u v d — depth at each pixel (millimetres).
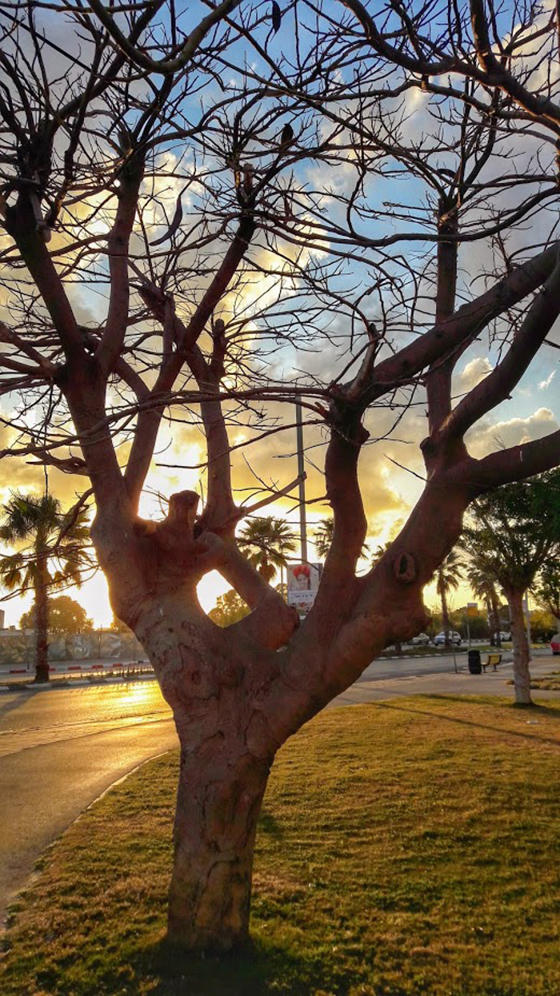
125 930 4734
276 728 4312
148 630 4555
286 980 4043
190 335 4645
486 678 25922
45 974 4230
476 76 3273
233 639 4637
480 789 8062
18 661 46969
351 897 5191
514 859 5914
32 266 4047
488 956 4344
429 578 4227
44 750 12125
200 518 5105
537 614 64188
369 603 4199
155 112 3725
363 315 3580
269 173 3908
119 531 4535
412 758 9922
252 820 4441
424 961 4285
